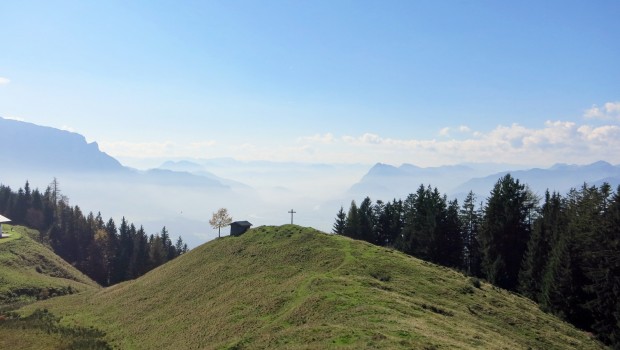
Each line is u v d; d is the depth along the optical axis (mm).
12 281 99438
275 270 71312
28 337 60375
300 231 88938
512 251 94188
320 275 62219
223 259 83875
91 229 183625
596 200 83625
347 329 39281
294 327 45094
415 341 34875
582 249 69875
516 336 49812
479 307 57469
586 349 52312
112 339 60438
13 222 175750
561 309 67625
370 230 129875
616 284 60438
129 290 83688
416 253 109062
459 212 114562
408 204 130625
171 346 52219
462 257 108938
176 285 77688
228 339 48344
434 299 56656
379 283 58500
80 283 121062
